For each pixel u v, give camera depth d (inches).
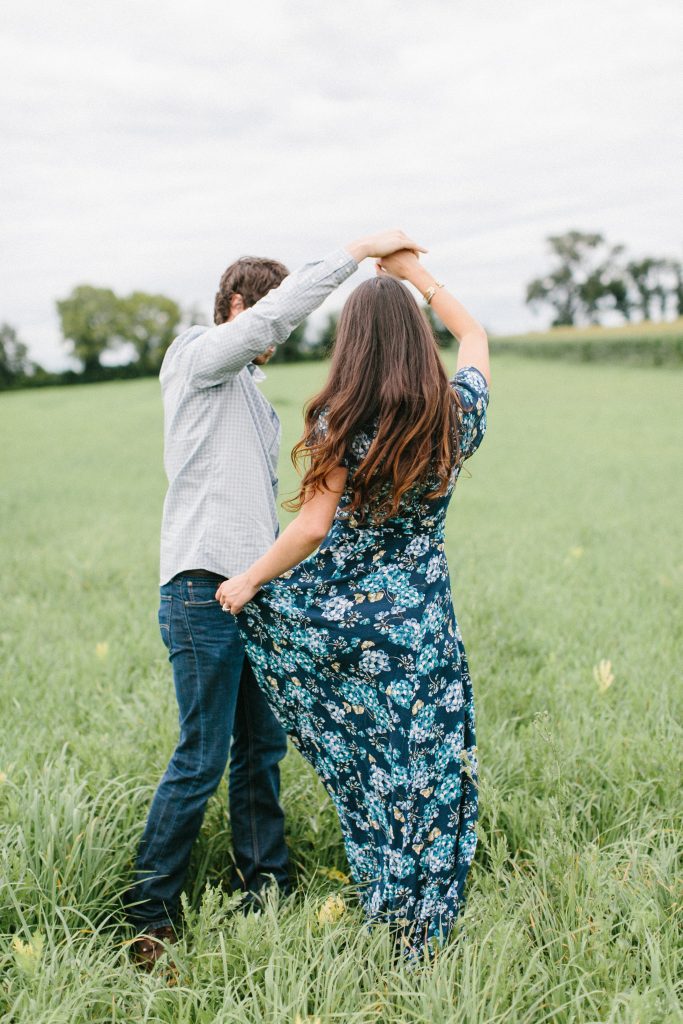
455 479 86.2
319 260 89.0
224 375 90.7
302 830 110.1
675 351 1706.4
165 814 95.6
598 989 73.9
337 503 82.0
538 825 103.0
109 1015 78.2
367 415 77.7
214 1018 73.4
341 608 85.0
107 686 155.6
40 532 355.6
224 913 87.0
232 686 95.5
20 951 76.2
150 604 220.5
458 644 91.1
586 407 1025.5
